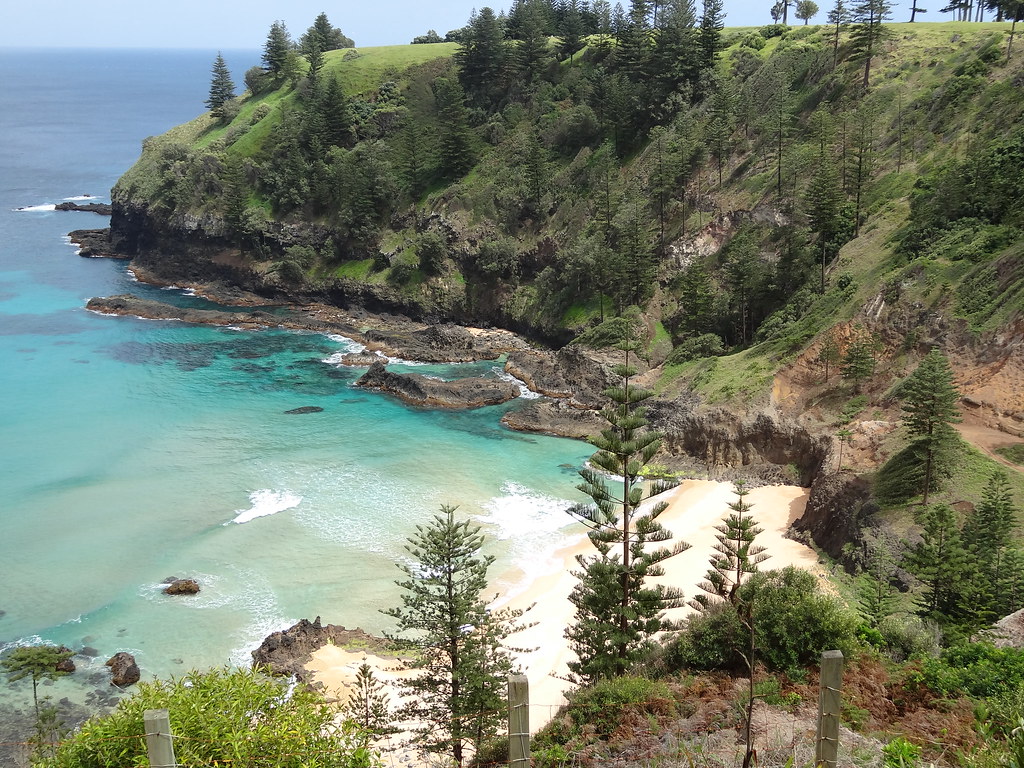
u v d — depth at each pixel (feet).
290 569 158.10
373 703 106.11
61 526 172.86
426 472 203.21
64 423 229.25
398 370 280.72
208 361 288.51
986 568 118.11
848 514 157.89
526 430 232.32
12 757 108.99
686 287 263.08
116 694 123.24
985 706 59.47
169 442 219.00
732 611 86.99
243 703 46.98
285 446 217.97
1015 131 214.28
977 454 150.30
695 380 230.07
